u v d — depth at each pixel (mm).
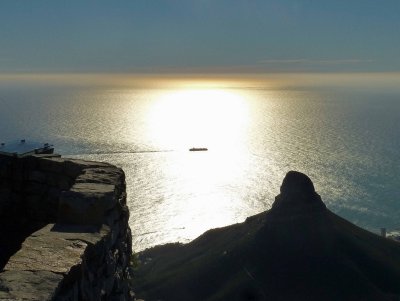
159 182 152500
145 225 112938
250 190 146625
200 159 198500
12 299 4809
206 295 78125
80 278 5988
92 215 7602
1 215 10609
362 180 162000
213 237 98438
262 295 76625
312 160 198750
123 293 8695
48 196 10500
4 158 10695
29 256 5930
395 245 92062
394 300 75000
